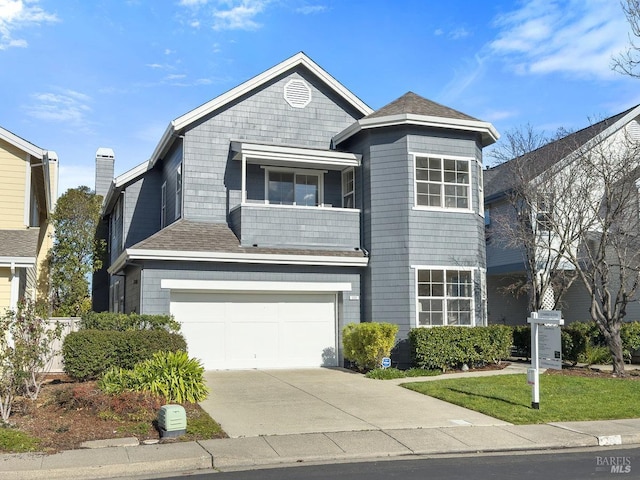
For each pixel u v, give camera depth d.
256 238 17.19
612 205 17.75
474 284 17.81
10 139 16.88
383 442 9.23
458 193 18.05
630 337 18.69
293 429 9.92
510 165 20.70
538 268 20.30
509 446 9.15
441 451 8.91
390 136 17.77
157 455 8.27
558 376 15.16
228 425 10.13
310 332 17.58
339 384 14.20
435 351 16.02
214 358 16.52
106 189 28.22
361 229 18.27
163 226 21.16
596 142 18.62
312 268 17.41
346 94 19.78
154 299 15.68
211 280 16.30
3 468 7.64
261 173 18.91
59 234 23.95
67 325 15.14
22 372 10.36
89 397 10.70
